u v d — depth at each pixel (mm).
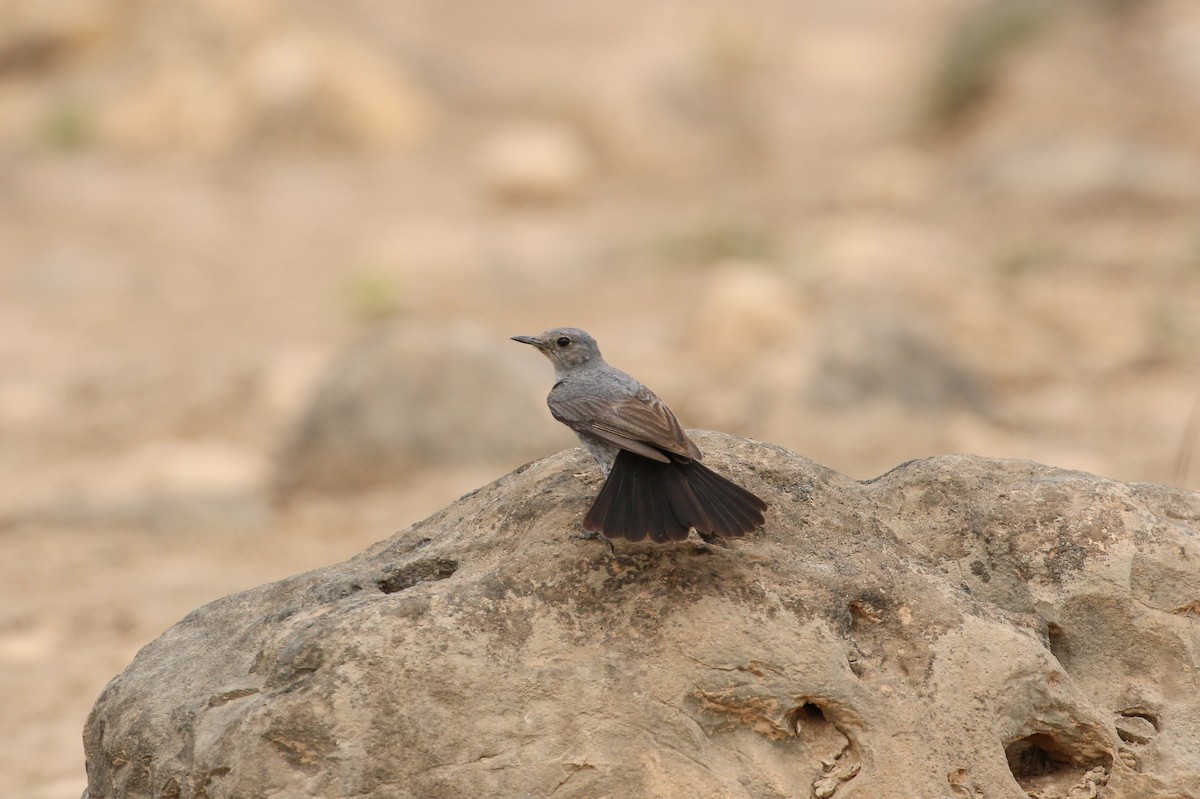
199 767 5609
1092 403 17359
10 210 29875
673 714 5621
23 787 9469
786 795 5570
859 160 31547
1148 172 26359
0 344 22531
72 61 37500
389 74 36594
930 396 16891
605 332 21078
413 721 5535
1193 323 19922
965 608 6020
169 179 32375
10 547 14586
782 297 20000
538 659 5684
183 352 21906
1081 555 6371
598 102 35312
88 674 11477
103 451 17781
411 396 16188
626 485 5758
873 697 5684
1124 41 31391
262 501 15703
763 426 16234
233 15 36438
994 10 32062
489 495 6898
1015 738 5805
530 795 5488
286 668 5672
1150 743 6012
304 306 24562
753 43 41656
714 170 33031
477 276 25406
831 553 6164
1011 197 26641
